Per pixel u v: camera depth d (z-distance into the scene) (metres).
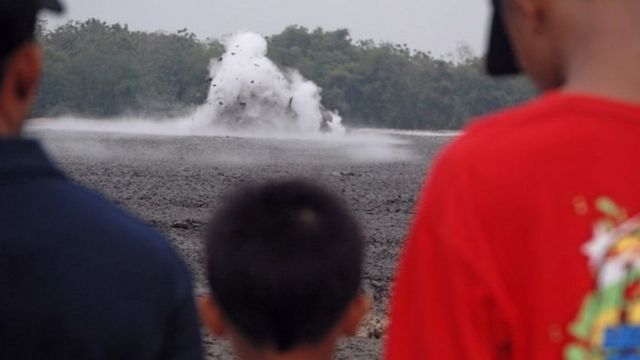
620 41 2.26
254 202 2.72
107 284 2.19
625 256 2.10
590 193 2.12
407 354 2.20
